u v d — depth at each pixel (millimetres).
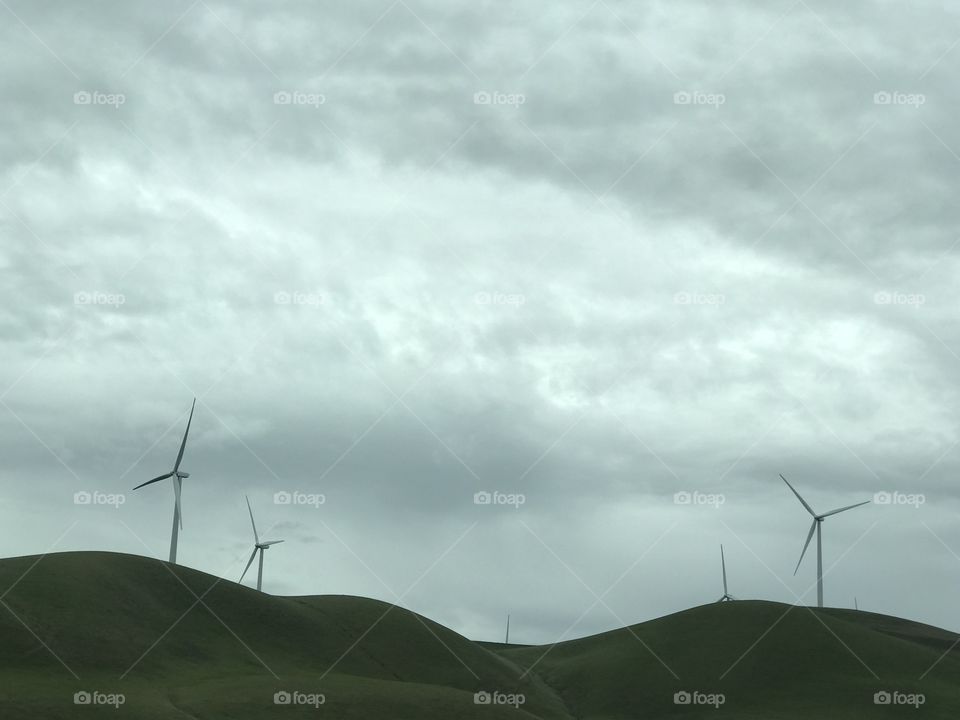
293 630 114500
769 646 121750
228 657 100625
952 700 106688
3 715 68562
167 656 95438
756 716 104250
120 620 99375
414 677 111688
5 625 90250
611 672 123188
